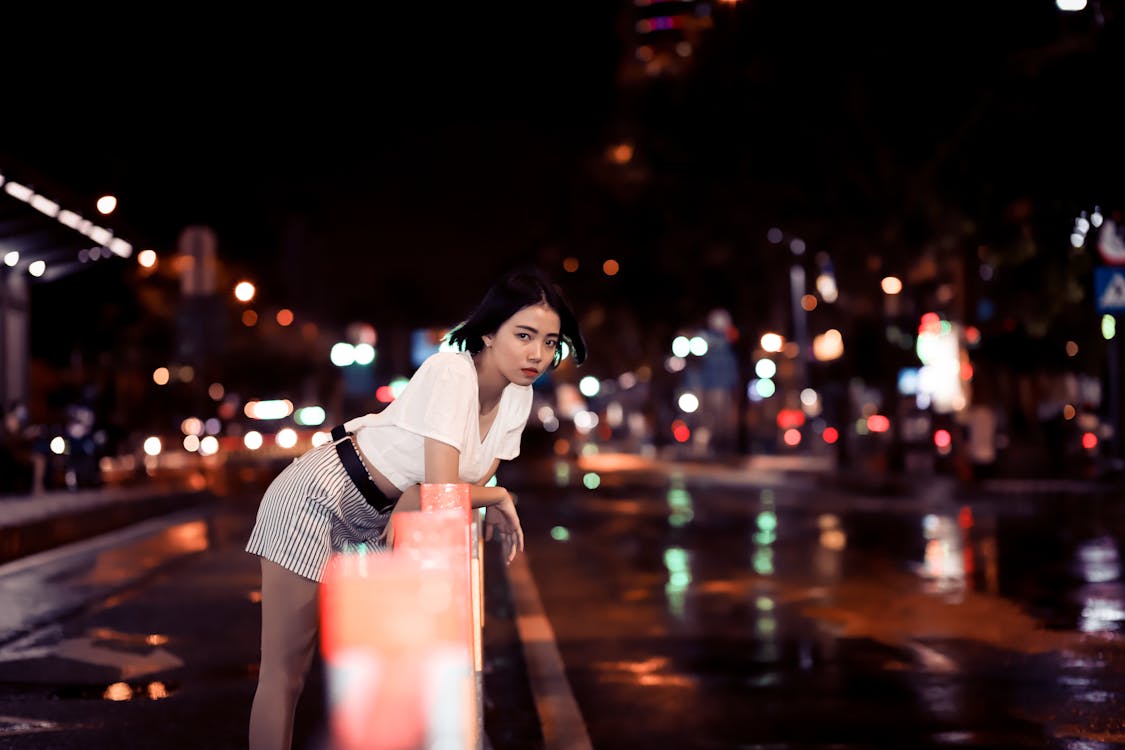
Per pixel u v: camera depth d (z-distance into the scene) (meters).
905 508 28.56
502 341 4.87
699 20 41.28
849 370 45.09
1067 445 37.94
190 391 73.69
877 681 9.33
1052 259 25.98
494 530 5.57
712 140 39.31
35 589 14.04
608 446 108.44
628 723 8.08
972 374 36.38
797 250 51.44
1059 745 7.39
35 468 29.48
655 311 65.44
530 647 10.55
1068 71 16.78
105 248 30.14
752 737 7.67
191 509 29.08
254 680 9.08
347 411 96.69
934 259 41.44
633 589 14.95
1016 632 11.47
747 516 26.89
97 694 8.59
